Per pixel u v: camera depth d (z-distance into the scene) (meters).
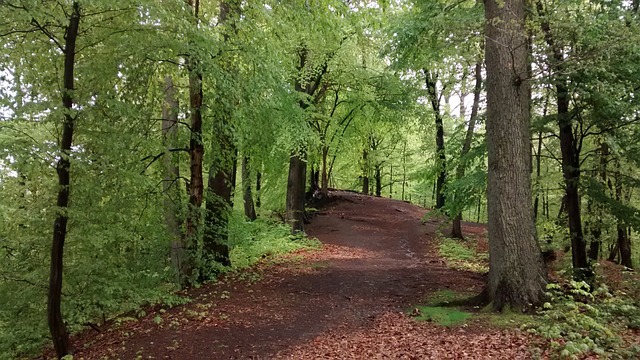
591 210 12.30
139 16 7.40
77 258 7.87
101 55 7.62
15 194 7.70
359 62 20.64
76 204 7.32
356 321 8.50
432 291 10.55
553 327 6.37
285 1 9.82
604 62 7.80
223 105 9.78
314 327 8.16
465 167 14.55
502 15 8.00
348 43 17.86
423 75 19.45
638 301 8.55
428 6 11.48
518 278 7.70
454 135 16.06
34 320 7.79
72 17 6.78
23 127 7.14
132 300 8.45
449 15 10.06
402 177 43.56
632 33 7.56
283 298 10.13
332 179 42.84
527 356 5.74
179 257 10.71
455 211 14.22
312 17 10.18
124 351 7.10
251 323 8.36
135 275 8.85
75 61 7.58
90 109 6.95
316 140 15.92
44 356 7.97
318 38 11.86
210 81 9.66
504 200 7.87
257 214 23.09
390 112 20.66
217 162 11.66
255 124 10.76
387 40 16.33
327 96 23.97
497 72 8.01
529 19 8.48
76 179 7.21
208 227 11.59
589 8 9.67
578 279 9.91
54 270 6.97
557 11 8.27
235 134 9.72
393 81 19.27
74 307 7.59
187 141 10.85
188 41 8.43
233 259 13.70
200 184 10.65
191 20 8.50
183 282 10.77
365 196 34.50
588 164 11.99
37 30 6.91
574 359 5.38
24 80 7.02
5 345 7.50
